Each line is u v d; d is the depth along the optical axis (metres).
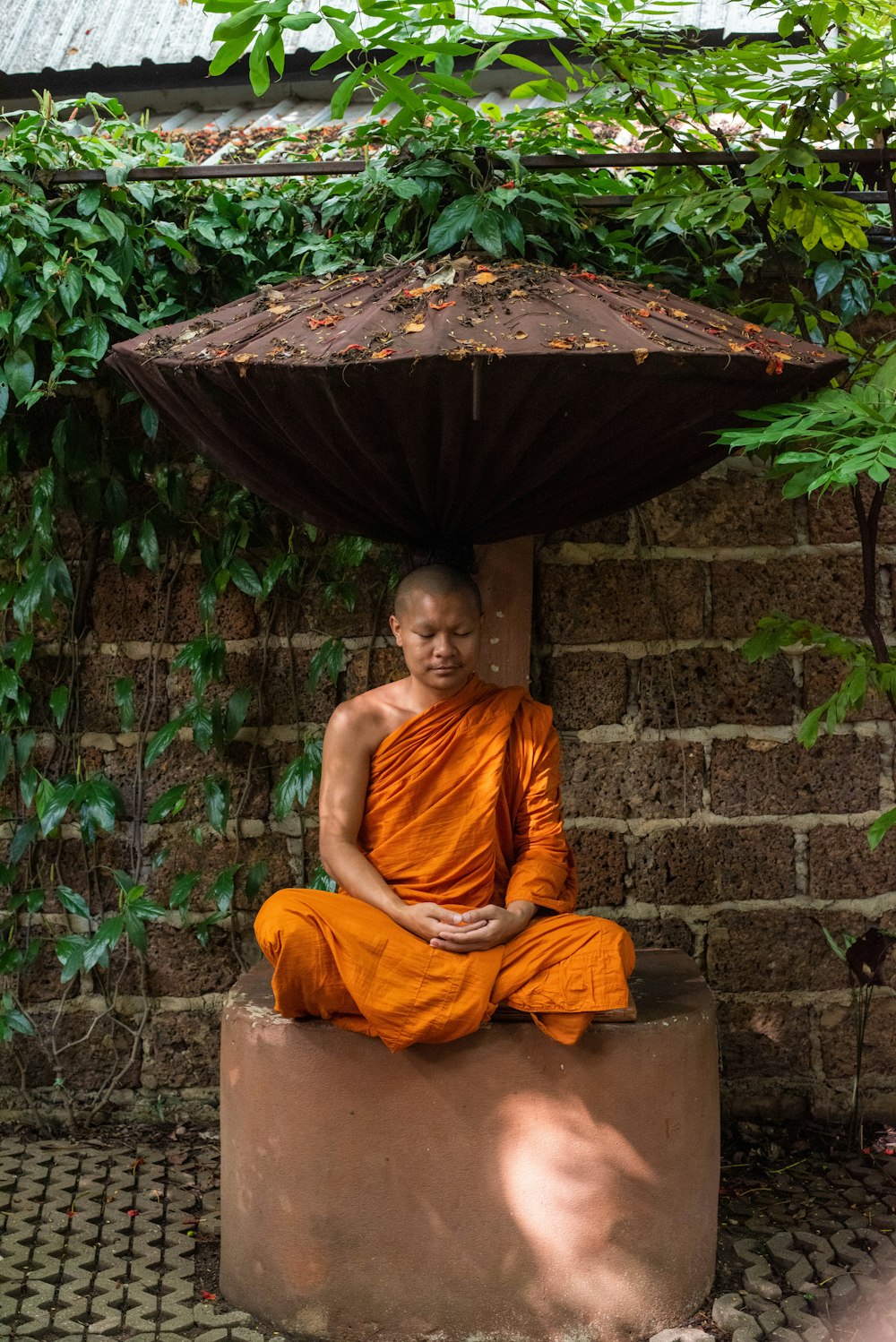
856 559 3.12
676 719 3.13
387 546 3.11
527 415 2.05
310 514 2.46
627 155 2.79
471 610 2.32
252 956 3.22
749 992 3.16
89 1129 3.23
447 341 1.98
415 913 2.26
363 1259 2.31
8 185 2.88
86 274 2.89
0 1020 3.16
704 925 3.15
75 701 3.22
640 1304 2.32
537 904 2.35
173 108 3.98
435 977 2.21
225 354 2.08
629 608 3.12
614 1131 2.29
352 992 2.23
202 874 3.22
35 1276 2.51
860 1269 2.51
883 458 2.01
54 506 3.13
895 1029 3.16
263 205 2.97
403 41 2.51
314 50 3.71
